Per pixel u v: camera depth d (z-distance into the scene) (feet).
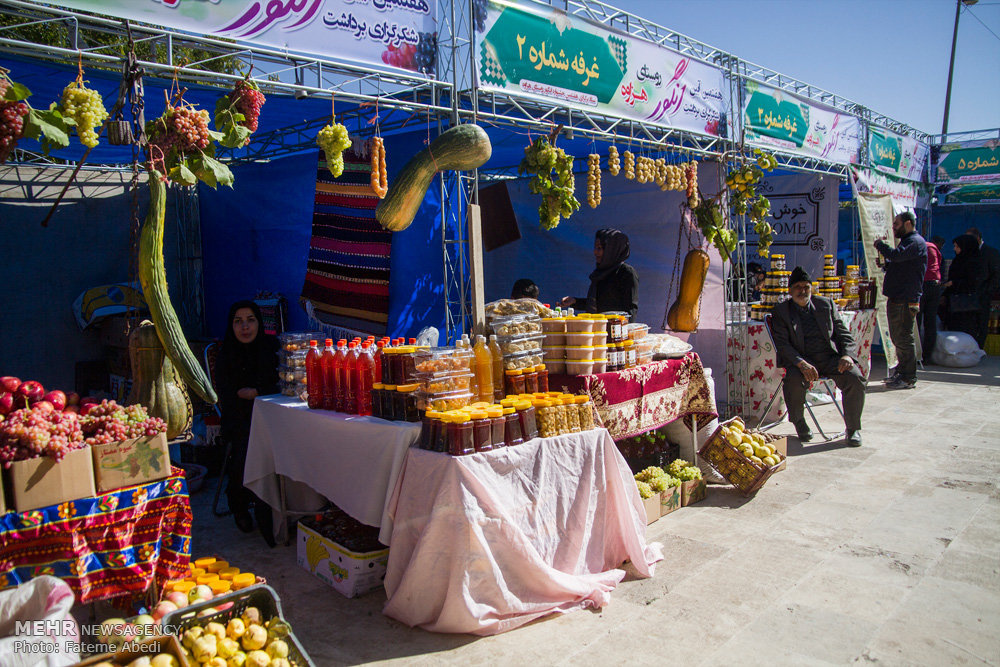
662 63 21.65
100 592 9.32
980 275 38.52
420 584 11.15
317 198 21.86
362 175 20.53
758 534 14.97
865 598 11.89
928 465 19.60
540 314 15.47
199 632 8.72
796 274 22.15
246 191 27.14
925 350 38.04
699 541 14.70
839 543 14.33
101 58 11.31
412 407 12.12
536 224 30.96
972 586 12.22
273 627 9.07
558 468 12.51
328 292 21.38
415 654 10.50
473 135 14.42
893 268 30.91
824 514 16.05
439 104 17.71
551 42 17.85
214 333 29.19
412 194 14.78
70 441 9.16
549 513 12.34
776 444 19.75
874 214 35.76
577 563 12.51
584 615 11.66
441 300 20.21
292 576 13.52
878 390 31.12
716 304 26.21
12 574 8.63
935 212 56.90
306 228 24.45
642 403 15.90
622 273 21.22
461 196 17.48
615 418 14.92
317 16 13.94
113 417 9.71
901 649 10.26
